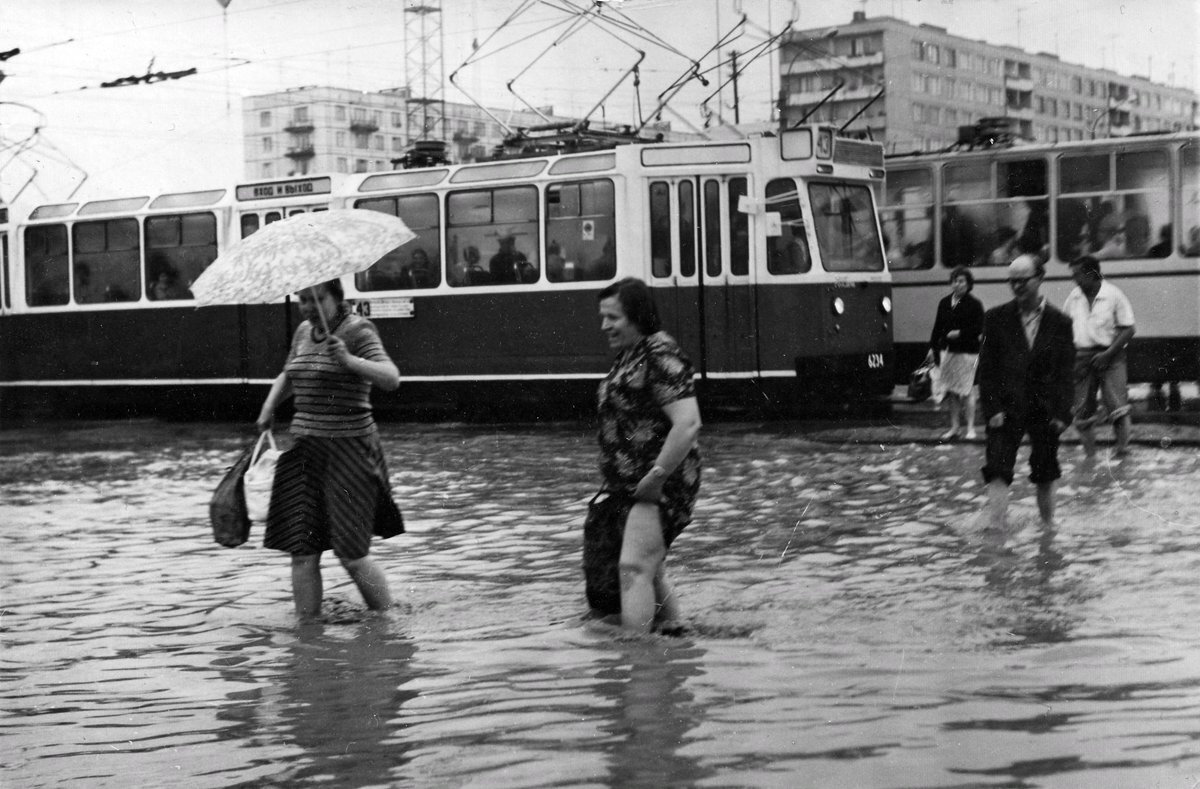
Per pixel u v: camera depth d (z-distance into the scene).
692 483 6.72
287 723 5.33
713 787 4.31
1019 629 6.54
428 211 21.27
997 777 4.32
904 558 8.73
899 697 5.32
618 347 6.75
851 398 20.41
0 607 8.11
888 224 22.03
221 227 23.05
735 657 6.11
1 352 25.28
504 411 21.59
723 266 19.58
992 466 9.64
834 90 20.75
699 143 19.69
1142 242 20.33
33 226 24.92
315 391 7.37
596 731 5.00
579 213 20.08
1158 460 13.68
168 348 23.55
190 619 7.64
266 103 70.38
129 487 14.34
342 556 7.41
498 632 6.89
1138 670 5.67
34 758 5.01
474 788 4.40
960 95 75.62
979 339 15.98
